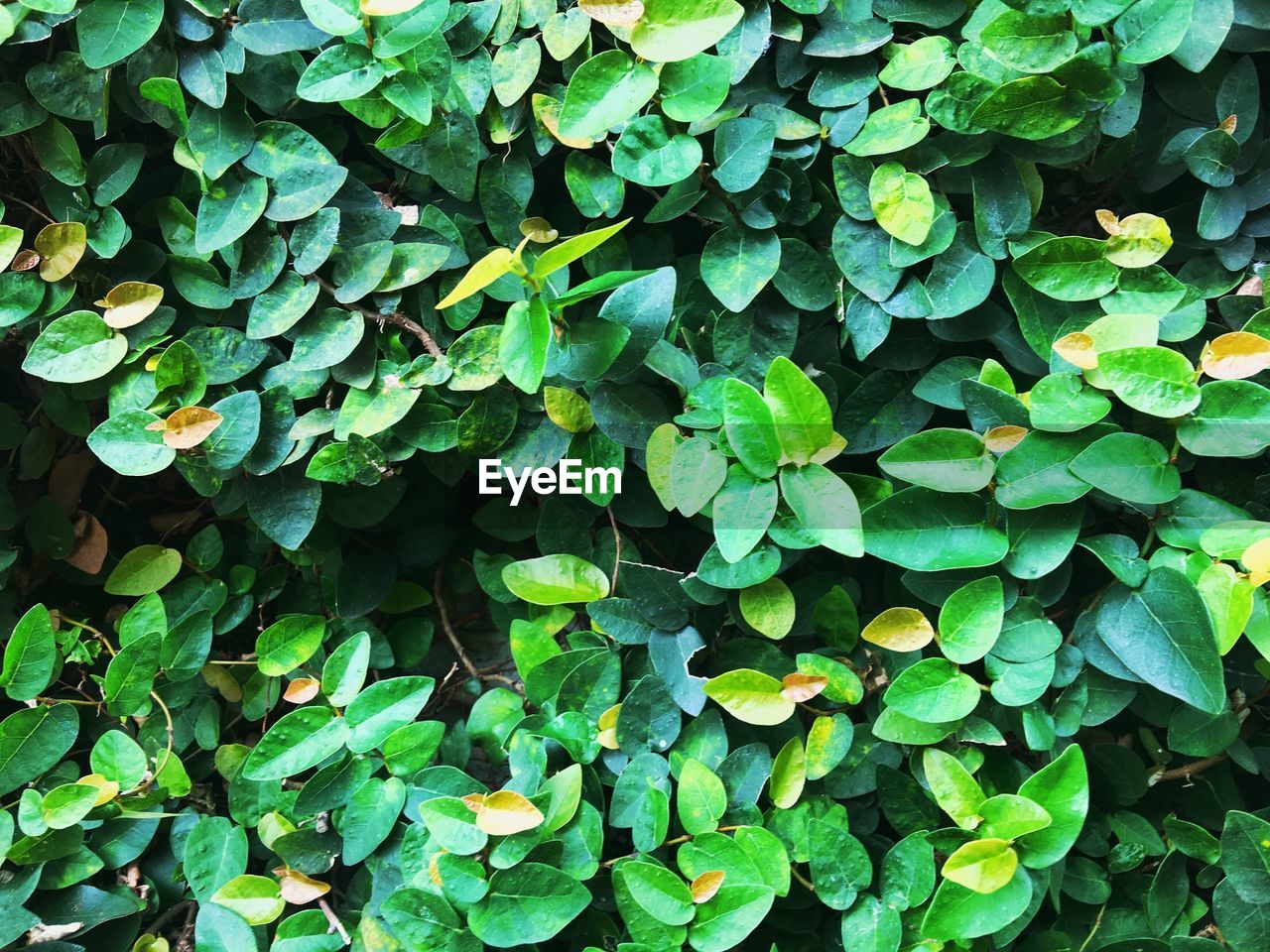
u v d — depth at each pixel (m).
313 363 0.63
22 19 0.62
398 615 0.72
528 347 0.59
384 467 0.64
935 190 0.62
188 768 0.69
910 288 0.62
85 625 0.68
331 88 0.60
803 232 0.64
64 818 0.63
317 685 0.65
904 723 0.61
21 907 0.63
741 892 0.60
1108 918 0.64
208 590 0.69
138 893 0.66
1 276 0.64
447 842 0.60
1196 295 0.62
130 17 0.61
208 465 0.63
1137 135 0.64
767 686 0.62
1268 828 0.61
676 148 0.60
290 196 0.63
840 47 0.62
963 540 0.60
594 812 0.62
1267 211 0.63
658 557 0.68
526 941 0.60
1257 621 0.59
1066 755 0.60
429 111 0.60
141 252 0.65
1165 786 0.64
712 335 0.64
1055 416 0.60
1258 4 0.61
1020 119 0.60
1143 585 0.60
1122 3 0.58
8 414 0.69
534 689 0.65
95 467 0.72
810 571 0.66
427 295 0.64
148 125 0.68
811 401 0.60
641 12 0.58
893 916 0.61
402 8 0.59
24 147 0.66
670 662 0.64
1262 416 0.58
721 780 0.63
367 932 0.63
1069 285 0.61
